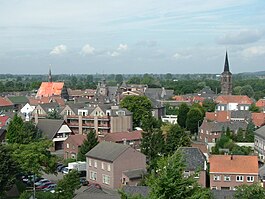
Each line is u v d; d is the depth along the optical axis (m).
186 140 92.00
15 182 65.44
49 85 194.12
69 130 111.50
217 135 115.56
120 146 75.56
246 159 71.38
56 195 55.16
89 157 78.12
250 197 41.06
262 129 100.31
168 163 22.33
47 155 69.50
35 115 128.25
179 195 21.42
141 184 66.94
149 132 87.81
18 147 64.62
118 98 167.50
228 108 173.75
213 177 70.06
